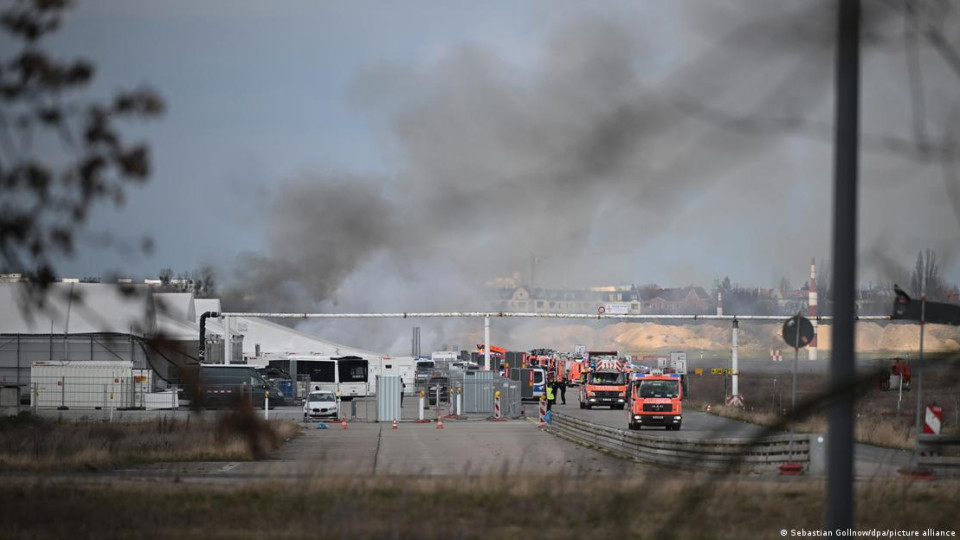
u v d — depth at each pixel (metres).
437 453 80.62
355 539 34.75
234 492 46.59
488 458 75.56
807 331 70.06
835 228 23.28
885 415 105.62
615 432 79.00
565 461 71.75
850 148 23.09
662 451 66.81
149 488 48.72
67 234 20.72
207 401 26.77
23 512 40.19
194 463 69.50
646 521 38.59
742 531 37.00
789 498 45.00
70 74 20.72
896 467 63.97
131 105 21.42
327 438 98.81
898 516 41.53
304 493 45.56
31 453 70.06
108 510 41.25
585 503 42.50
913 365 17.22
